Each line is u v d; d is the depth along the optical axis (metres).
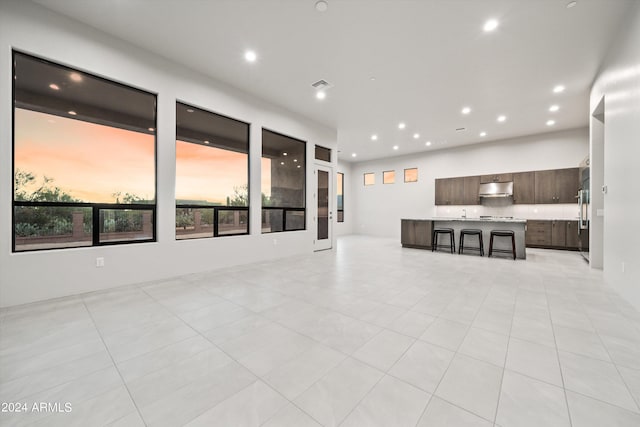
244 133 4.88
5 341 2.04
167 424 1.26
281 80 4.38
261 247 5.09
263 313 2.59
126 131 3.51
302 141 6.07
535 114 5.79
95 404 1.39
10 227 2.70
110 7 2.84
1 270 2.66
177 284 3.55
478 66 3.92
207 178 4.36
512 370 1.67
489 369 1.68
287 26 3.12
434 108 5.51
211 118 4.41
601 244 4.52
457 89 4.64
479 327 2.29
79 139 3.18
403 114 5.87
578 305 2.79
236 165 4.76
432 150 9.18
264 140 5.26
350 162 11.34
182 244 3.96
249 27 3.14
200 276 3.98
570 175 6.80
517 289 3.38
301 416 1.30
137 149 3.60
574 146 6.82
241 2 2.75
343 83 4.47
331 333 2.18
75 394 1.47
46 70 2.97
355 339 2.08
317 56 3.71
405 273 4.24
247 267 4.63
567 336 2.12
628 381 1.56
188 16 2.97
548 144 7.14
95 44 3.18
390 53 3.63
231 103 4.56
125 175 3.51
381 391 1.48
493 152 7.98
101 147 3.33
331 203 6.87
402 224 7.26
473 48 3.49
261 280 3.79
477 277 3.99
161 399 1.43
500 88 4.60
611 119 3.33
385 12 2.88
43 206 2.94
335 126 6.70
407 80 4.36
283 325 2.33
